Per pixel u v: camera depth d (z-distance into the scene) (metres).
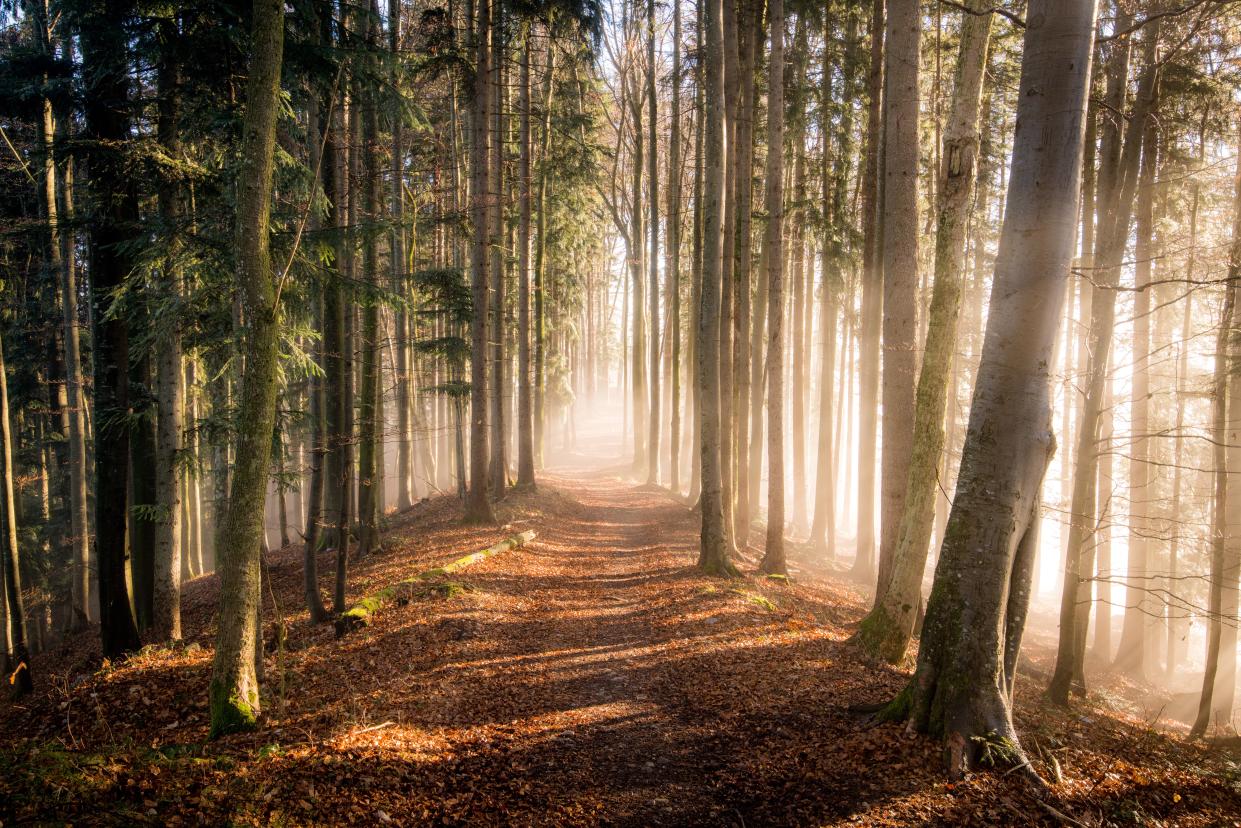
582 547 16.70
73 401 16.11
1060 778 5.36
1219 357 9.76
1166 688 13.93
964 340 21.44
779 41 12.94
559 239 26.33
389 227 9.09
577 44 16.62
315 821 4.54
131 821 4.03
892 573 9.02
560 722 6.86
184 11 8.04
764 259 19.78
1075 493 9.82
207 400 16.17
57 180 15.54
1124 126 11.51
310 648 8.73
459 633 9.32
